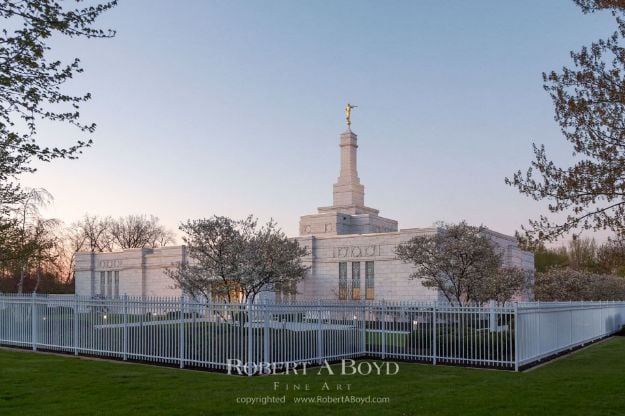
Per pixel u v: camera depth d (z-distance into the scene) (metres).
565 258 81.56
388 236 47.38
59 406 11.94
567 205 12.98
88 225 98.38
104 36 11.33
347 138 61.62
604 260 13.93
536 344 19.73
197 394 13.28
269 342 17.08
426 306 20.11
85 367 17.61
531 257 57.72
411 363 19.52
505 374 16.98
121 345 19.64
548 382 15.34
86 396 13.02
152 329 18.73
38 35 10.73
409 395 13.46
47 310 22.31
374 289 47.62
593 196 12.62
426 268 30.92
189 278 26.27
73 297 22.08
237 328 16.73
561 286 43.50
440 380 15.76
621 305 40.50
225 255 25.75
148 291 63.62
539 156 13.18
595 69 12.70
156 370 17.11
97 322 20.47
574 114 12.68
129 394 13.27
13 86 10.68
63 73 11.19
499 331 18.66
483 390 14.13
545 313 21.14
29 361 18.98
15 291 65.06
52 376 15.82
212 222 25.83
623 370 17.86
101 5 11.12
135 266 64.81
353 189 60.97
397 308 20.67
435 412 11.68
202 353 17.38
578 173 12.61
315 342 18.89
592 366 19.05
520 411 11.76
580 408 12.02
